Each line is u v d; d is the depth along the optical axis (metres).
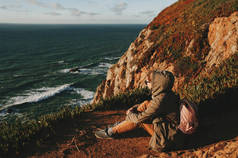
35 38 177.12
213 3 18.89
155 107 2.57
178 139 2.65
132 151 3.17
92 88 48.03
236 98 4.11
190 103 2.55
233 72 5.59
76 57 88.94
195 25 16.03
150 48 18.16
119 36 198.00
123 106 5.95
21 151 3.56
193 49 14.27
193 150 2.74
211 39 14.02
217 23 14.02
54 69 67.44
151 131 2.92
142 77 17.42
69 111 5.08
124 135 3.67
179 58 14.73
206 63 12.97
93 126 4.42
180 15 22.17
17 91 46.41
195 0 25.03
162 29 21.34
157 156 2.79
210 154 2.45
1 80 55.41
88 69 66.62
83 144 3.60
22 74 61.69
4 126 4.63
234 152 2.25
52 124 4.52
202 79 6.33
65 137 3.96
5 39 165.50
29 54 98.06
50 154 3.41
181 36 16.12
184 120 2.53
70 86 48.88
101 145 3.50
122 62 22.98
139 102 6.34
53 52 103.81
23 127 4.32
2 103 39.19
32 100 40.53
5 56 92.31
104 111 5.57
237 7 13.62
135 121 2.84
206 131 3.24
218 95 4.26
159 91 2.55
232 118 3.53
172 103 2.57
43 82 53.16
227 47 11.96
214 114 4.01
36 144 3.75
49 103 39.16
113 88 23.59
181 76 13.30
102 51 105.81
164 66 15.67
